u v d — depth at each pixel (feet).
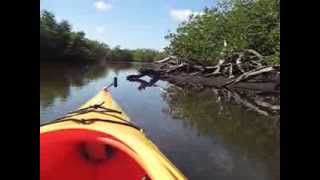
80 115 22.22
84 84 101.60
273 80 81.82
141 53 431.84
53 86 92.07
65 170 20.51
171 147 33.88
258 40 96.63
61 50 273.33
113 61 426.51
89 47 351.67
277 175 26.78
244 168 28.43
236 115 52.11
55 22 273.95
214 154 31.94
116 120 21.94
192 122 46.09
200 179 26.30
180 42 151.94
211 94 81.35
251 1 106.32
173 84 107.96
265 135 39.17
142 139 18.74
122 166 21.39
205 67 118.83
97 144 21.07
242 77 84.94
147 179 18.98
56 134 17.70
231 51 104.12
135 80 123.95
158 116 50.31
